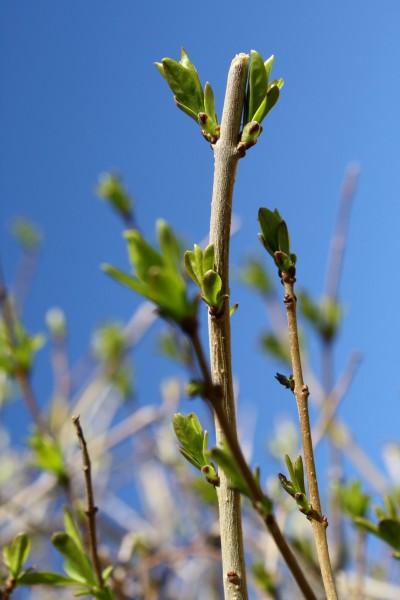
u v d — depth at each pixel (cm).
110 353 112
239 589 44
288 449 99
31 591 83
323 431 73
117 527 95
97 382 107
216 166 45
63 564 49
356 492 65
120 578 68
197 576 88
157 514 99
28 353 79
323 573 43
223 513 44
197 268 44
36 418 75
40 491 90
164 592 75
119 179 97
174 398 104
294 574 38
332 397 75
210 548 78
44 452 68
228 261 45
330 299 84
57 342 107
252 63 46
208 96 47
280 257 45
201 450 45
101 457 103
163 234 37
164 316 36
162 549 89
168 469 105
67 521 50
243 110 47
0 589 49
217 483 45
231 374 44
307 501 44
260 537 80
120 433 99
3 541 89
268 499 38
